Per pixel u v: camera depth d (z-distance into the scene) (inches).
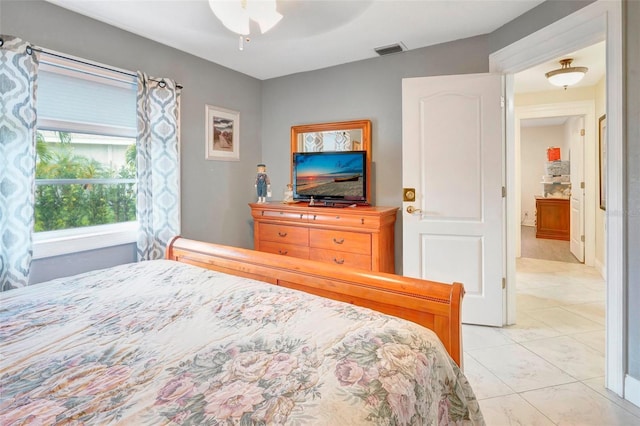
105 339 42.1
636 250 68.7
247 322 46.3
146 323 46.6
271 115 152.5
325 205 129.1
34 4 82.9
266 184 141.0
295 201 139.6
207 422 27.4
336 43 113.3
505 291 108.6
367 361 35.9
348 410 29.0
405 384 33.9
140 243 103.1
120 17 93.7
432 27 102.2
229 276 67.8
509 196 108.4
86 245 94.5
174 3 86.5
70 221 94.9
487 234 105.3
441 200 109.1
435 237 110.4
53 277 89.0
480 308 107.3
